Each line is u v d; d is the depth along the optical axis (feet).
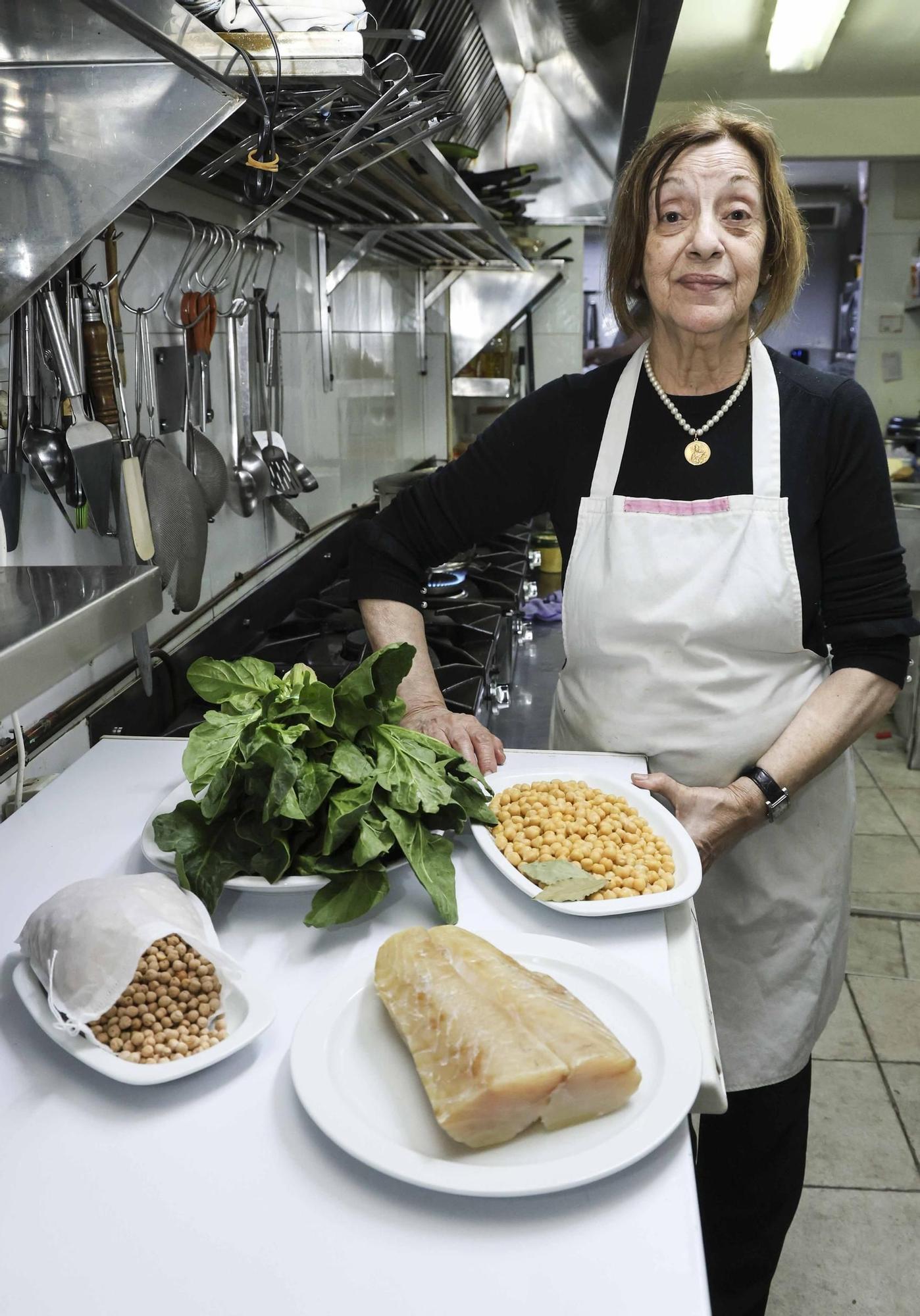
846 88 14.79
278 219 7.03
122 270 4.84
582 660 4.50
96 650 2.82
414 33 3.38
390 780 3.20
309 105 3.67
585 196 10.89
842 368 24.25
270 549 7.28
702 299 3.93
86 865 3.31
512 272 12.59
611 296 4.47
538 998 2.48
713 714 4.30
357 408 9.41
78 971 2.50
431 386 12.71
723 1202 4.83
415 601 4.88
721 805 3.91
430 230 7.82
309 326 7.86
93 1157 2.23
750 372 4.21
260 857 3.05
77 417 4.06
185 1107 2.38
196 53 3.06
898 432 16.16
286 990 2.78
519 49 8.47
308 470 7.63
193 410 5.52
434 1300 1.91
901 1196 5.84
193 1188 2.15
